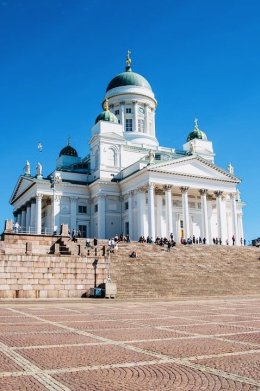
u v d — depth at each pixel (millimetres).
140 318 22406
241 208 99000
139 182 74875
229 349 13172
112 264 44531
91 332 16875
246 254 58875
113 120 87500
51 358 11750
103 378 9656
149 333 16625
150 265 46656
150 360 11539
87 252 44094
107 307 30266
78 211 82125
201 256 54125
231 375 9945
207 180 77062
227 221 86625
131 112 97688
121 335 16062
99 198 79438
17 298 36844
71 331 17156
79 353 12469
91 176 85500
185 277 44781
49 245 49531
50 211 83062
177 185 74062
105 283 38500
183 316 23516
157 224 77062
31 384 9133
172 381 9398
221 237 76562
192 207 82688
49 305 31984
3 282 36844
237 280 46594
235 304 32969
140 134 94312
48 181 79625
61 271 39000
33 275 37938
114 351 12789
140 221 73750
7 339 15039
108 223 79688
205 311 26797
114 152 85188
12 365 10906
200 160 76688
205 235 74875
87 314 24750
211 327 18562
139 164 76875
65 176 83750
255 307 30000
